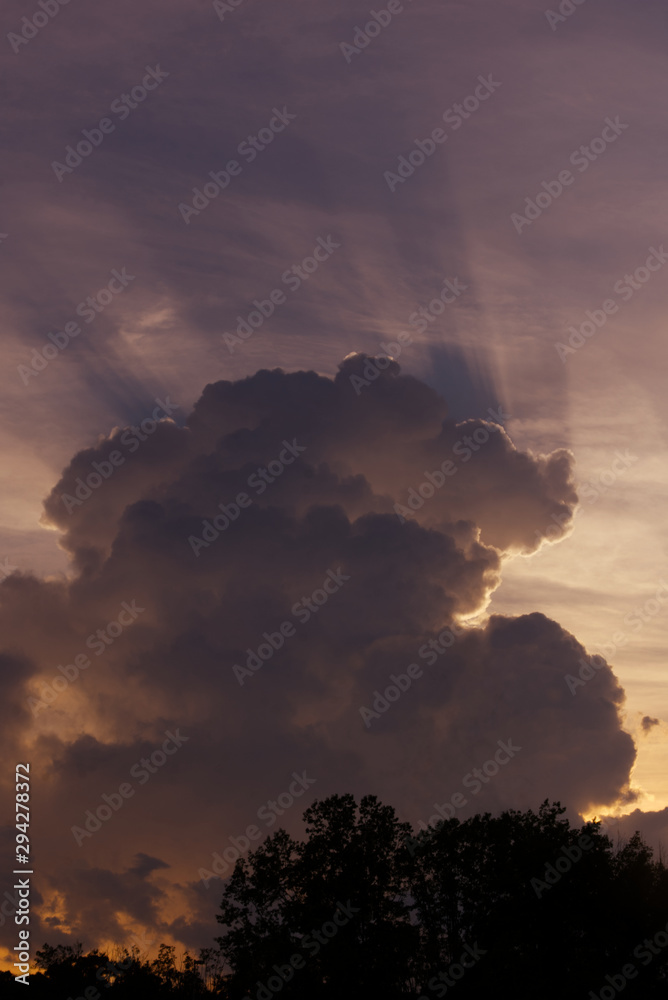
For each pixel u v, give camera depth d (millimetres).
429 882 57750
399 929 55156
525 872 53562
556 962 51406
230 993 58156
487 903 55531
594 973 48719
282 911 57312
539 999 48375
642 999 50062
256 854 58875
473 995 53250
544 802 57875
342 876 57406
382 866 58188
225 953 56781
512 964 48594
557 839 55344
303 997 54062
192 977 91812
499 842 56156
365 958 54031
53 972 100062
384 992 54094
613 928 51781
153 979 96688
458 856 57312
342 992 53188
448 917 56688
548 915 53000
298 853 58875
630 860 55312
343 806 59875
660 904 53094
